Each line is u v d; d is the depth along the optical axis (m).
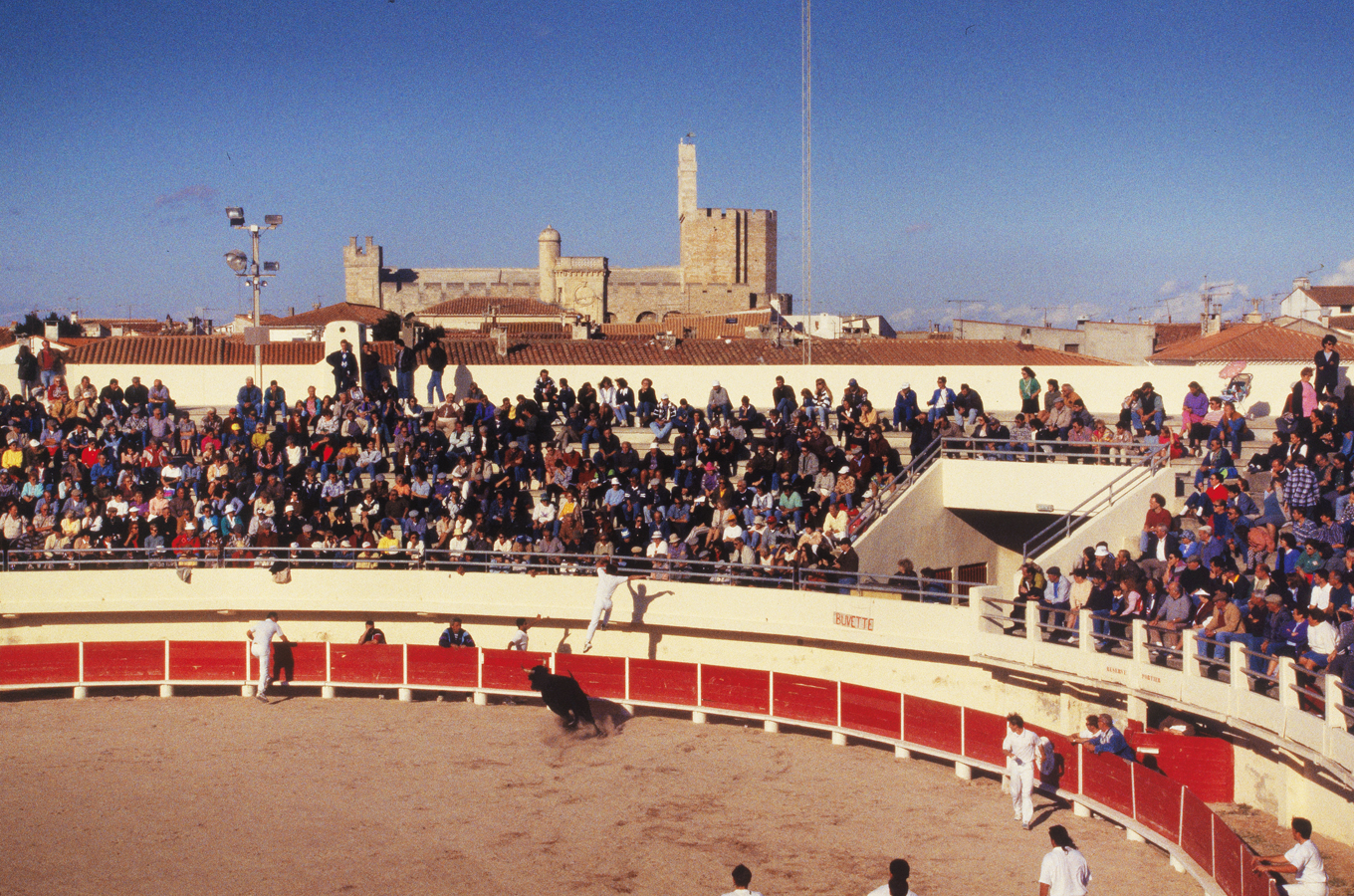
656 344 49.22
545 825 20.64
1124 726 21.56
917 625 24.75
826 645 26.64
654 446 34.06
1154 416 31.94
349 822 20.83
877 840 19.84
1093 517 28.56
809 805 21.58
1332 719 16.80
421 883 18.34
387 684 28.97
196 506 31.91
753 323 97.19
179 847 19.78
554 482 31.48
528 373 41.66
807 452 31.03
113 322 101.06
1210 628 20.45
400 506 31.00
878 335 96.12
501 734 26.17
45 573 29.53
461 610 29.41
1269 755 19.03
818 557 27.33
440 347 41.03
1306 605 21.03
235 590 29.91
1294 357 45.91
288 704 28.75
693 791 22.38
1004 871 18.45
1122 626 22.08
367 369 36.72
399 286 134.88
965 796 22.05
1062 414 31.44
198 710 28.19
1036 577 24.44
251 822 20.86
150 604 29.75
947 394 35.84
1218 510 25.42
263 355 49.50
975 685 24.45
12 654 28.92
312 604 29.75
